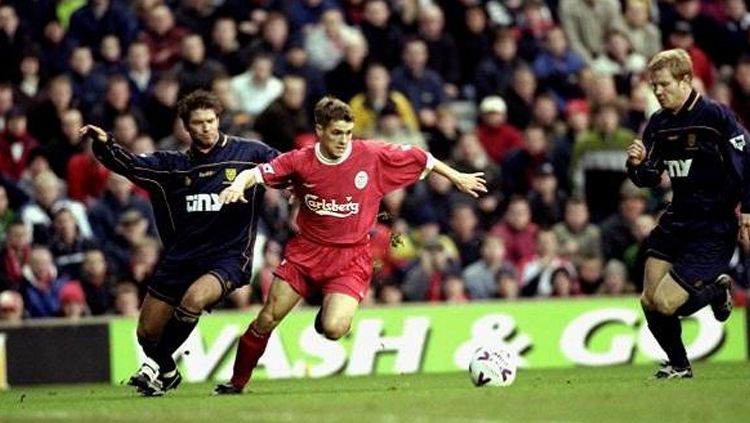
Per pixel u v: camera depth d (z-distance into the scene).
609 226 71.50
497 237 68.69
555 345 64.19
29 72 74.38
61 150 70.56
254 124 71.56
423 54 77.50
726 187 43.78
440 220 71.38
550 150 75.81
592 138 74.88
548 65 81.44
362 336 61.91
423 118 75.44
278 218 66.44
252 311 61.16
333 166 42.00
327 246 42.53
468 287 68.38
